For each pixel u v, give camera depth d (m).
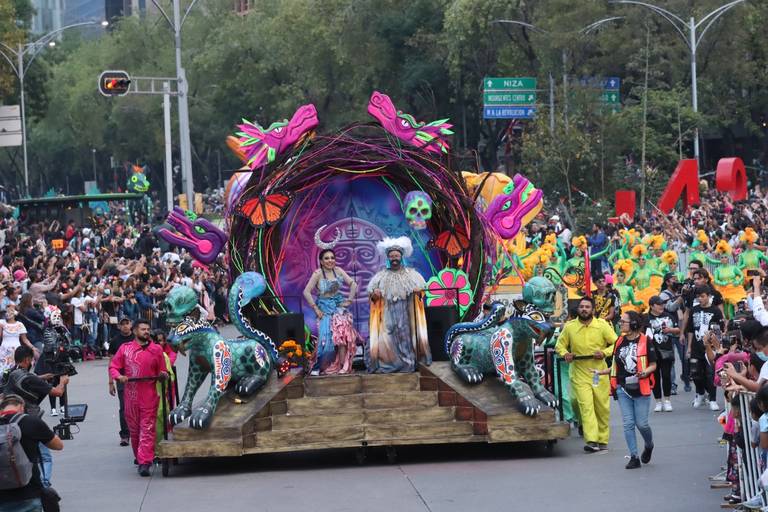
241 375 14.48
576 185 48.22
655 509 11.41
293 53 79.81
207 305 28.47
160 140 94.81
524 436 14.05
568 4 54.84
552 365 16.39
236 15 90.88
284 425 14.28
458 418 14.42
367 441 14.07
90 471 14.48
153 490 13.17
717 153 77.19
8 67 71.06
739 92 65.75
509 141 64.62
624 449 14.60
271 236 16.38
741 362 12.26
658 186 48.66
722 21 58.06
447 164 16.55
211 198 80.19
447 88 67.62
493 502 11.94
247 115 89.06
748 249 23.47
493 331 14.74
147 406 14.09
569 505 11.69
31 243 39.47
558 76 55.22
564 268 23.06
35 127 114.88
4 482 9.41
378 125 16.41
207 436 13.84
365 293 16.67
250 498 12.53
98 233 46.56
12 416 9.69
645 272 23.19
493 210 16.61
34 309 20.17
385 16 68.44
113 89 39.72
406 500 12.16
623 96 60.66
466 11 58.38
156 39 96.19
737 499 11.33
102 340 27.84
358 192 16.66
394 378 14.84
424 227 16.31
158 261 34.22
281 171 15.98
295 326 15.52
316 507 11.98
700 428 15.82
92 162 120.44
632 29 57.47
